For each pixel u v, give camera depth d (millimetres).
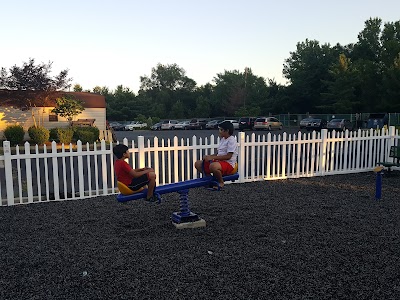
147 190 5652
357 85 54438
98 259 4594
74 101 30859
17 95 29000
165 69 115812
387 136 11938
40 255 4762
